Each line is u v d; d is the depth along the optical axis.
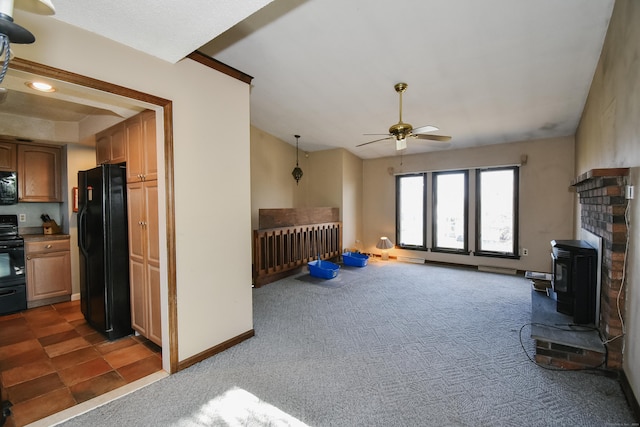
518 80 3.12
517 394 1.94
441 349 2.55
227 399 1.91
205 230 2.40
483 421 1.70
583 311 2.51
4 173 3.46
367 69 3.14
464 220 5.64
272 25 2.51
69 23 1.66
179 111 2.21
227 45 2.81
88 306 2.96
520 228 5.07
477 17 2.29
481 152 5.37
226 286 2.58
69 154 3.74
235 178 2.64
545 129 4.43
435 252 6.00
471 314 3.36
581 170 3.86
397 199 6.47
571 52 2.61
